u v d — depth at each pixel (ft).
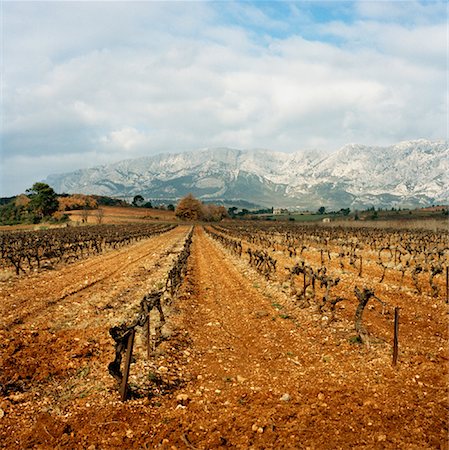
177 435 27.86
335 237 188.75
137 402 32.48
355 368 38.42
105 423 29.35
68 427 28.96
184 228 398.42
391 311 57.57
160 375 37.42
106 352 43.60
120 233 239.91
